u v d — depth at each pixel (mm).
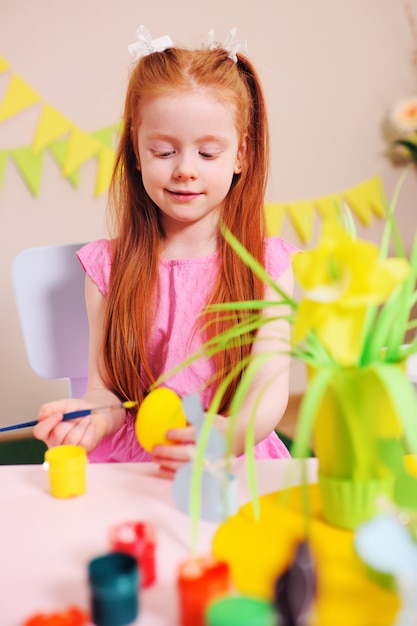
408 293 554
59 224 2309
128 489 689
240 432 861
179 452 708
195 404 658
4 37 2184
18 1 2180
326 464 583
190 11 2357
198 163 986
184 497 633
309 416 481
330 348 504
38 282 1217
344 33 2545
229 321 1062
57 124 2250
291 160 2551
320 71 2537
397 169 2676
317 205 2602
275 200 2553
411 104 2594
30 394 2357
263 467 731
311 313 508
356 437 546
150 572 508
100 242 1210
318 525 593
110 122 2307
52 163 2270
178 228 1133
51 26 2217
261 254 1111
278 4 2451
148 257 1128
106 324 1113
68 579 524
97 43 2268
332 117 2576
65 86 2254
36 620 451
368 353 534
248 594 489
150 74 1015
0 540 588
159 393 771
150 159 1000
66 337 1229
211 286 1119
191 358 624
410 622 437
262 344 1003
